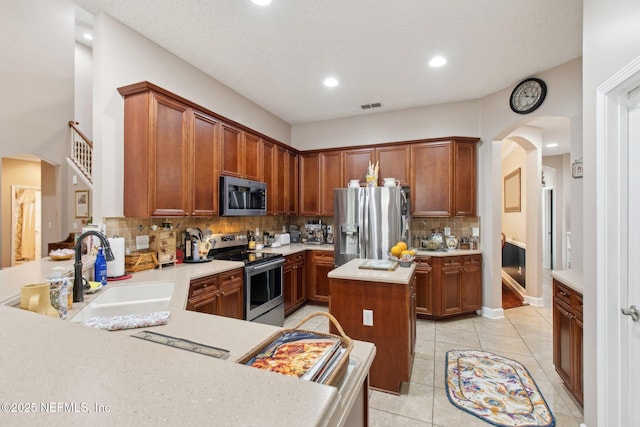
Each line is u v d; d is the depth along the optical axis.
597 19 1.53
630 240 1.38
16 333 0.73
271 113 4.45
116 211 2.35
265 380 0.55
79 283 1.57
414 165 4.02
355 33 2.49
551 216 7.29
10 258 6.36
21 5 4.61
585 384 1.67
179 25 2.40
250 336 1.09
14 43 4.55
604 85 1.43
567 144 5.51
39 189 6.88
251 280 2.92
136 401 0.47
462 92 3.71
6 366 0.57
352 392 0.79
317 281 4.21
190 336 1.09
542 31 2.45
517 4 2.13
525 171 4.57
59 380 0.52
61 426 0.40
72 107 5.39
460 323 3.60
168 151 2.46
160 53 2.69
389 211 3.71
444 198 3.85
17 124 4.61
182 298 1.73
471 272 3.79
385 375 2.20
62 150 5.25
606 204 1.44
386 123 4.39
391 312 2.19
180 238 2.98
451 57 2.87
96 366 0.58
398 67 3.07
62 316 1.30
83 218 5.24
